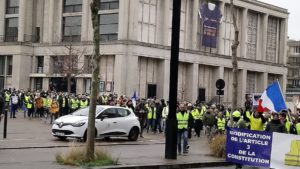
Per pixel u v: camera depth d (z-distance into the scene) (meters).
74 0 60.41
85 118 22.92
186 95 62.81
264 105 18.00
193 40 63.62
